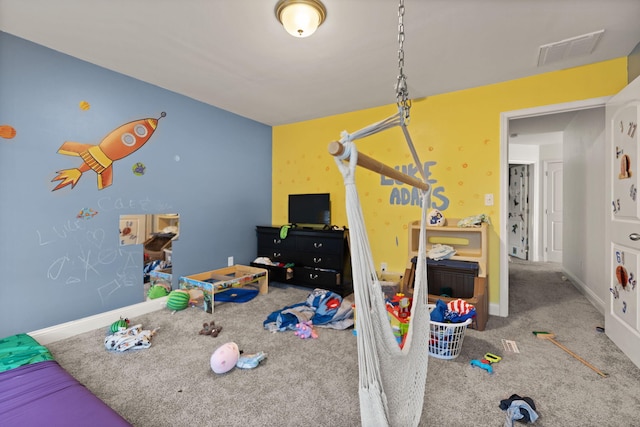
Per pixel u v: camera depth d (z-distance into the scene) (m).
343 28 1.97
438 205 3.17
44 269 2.29
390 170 0.89
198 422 1.44
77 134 2.44
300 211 3.98
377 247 3.56
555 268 5.08
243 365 1.90
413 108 3.28
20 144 2.17
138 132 2.83
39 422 1.12
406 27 1.95
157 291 3.00
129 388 1.70
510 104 2.80
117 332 2.33
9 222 2.13
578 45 2.18
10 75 2.12
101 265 2.60
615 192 2.17
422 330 1.30
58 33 2.08
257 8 1.78
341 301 2.85
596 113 3.17
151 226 2.95
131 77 2.76
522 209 6.19
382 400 0.80
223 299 3.22
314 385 1.73
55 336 2.31
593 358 2.03
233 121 3.81
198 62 2.48
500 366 1.94
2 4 1.76
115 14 1.86
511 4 1.73
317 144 4.03
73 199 2.43
